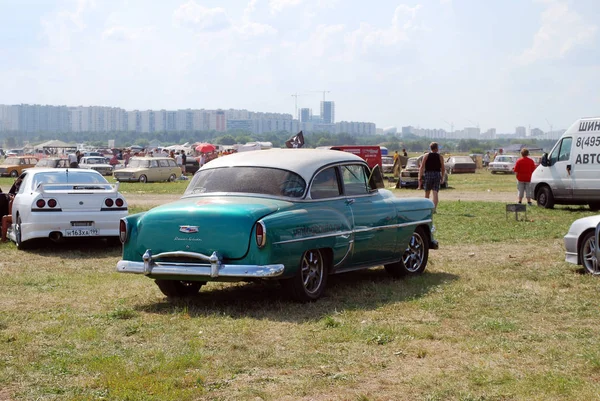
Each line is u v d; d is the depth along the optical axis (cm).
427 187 2080
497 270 1120
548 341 695
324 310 832
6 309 857
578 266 1149
